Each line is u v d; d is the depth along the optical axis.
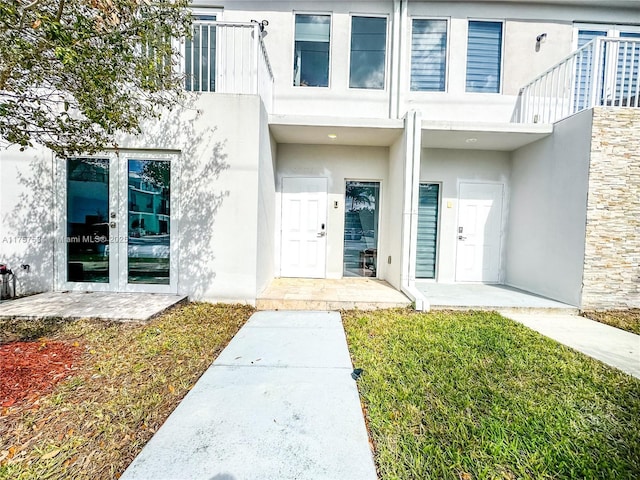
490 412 2.08
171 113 4.55
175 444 1.74
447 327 3.80
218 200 4.64
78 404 2.09
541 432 1.89
